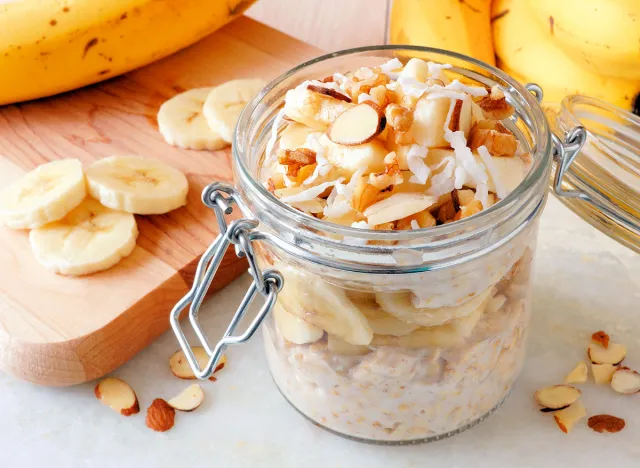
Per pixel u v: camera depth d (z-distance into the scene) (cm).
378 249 36
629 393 44
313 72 42
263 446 43
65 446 44
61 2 54
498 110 41
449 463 43
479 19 55
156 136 55
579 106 47
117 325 45
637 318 46
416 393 40
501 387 42
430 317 38
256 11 66
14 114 57
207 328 47
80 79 56
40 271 48
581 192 43
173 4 55
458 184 37
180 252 48
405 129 38
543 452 43
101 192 50
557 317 47
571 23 51
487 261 38
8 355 45
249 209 39
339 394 41
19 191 50
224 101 55
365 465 43
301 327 39
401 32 55
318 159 38
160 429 44
